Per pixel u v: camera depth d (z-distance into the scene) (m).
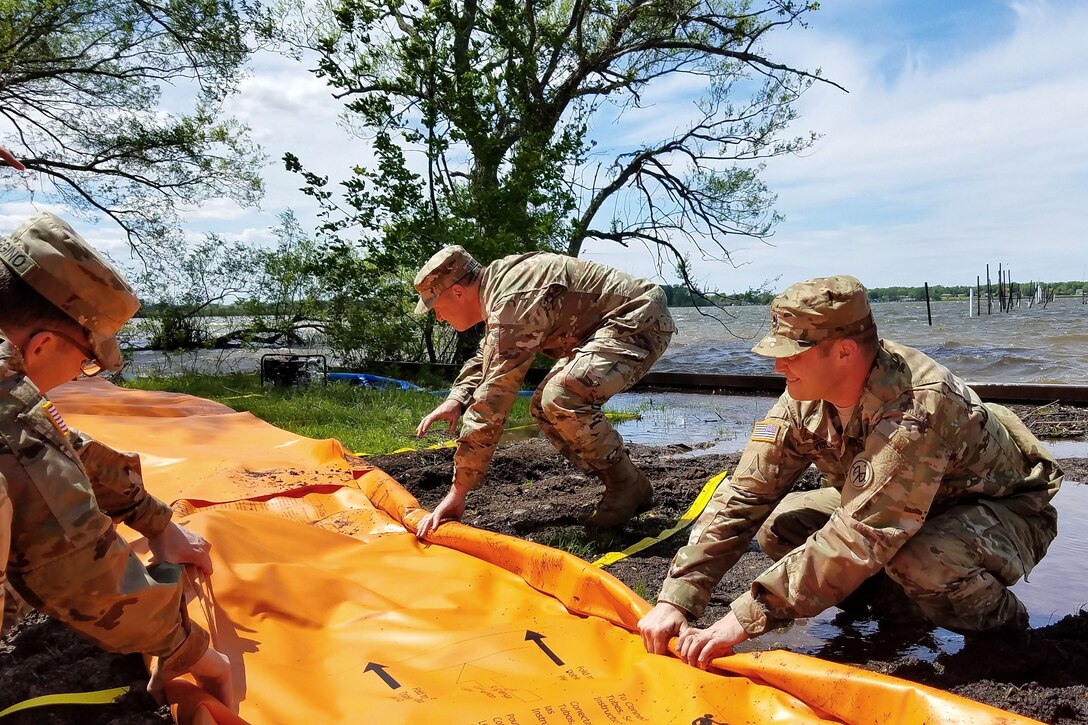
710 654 2.22
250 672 2.19
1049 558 3.81
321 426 7.53
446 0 12.06
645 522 4.34
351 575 2.96
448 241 11.95
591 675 2.29
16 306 1.65
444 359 14.76
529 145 12.68
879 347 2.40
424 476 5.25
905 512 2.23
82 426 4.67
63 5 12.94
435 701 2.08
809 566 2.23
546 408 4.01
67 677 2.13
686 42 15.37
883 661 2.67
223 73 14.34
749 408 10.13
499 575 2.97
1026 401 9.07
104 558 1.58
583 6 14.81
